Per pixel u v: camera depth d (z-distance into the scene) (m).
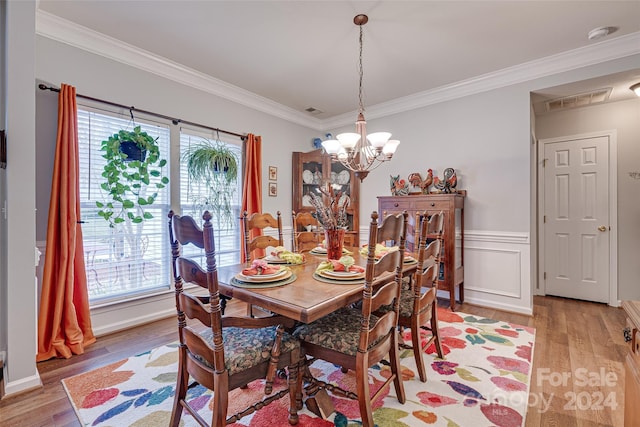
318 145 4.75
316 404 1.59
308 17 2.32
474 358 2.20
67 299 2.28
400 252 1.61
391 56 2.91
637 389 0.93
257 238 2.54
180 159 3.18
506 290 3.29
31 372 1.83
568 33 2.53
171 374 2.00
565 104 3.55
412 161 3.97
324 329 1.61
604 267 3.55
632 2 2.13
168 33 2.53
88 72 2.55
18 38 1.81
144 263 2.93
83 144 2.54
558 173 3.84
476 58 2.95
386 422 1.53
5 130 1.78
